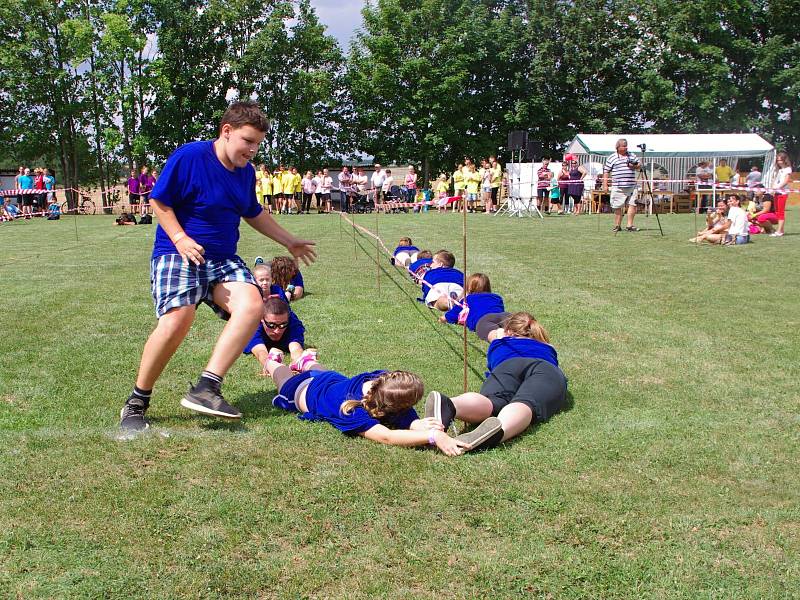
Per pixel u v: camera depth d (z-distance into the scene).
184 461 3.54
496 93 42.12
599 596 2.49
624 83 42.16
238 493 3.19
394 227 18.80
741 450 3.75
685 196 26.58
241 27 38.66
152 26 36.75
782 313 7.17
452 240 14.91
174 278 3.86
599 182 26.11
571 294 8.27
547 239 14.88
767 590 2.52
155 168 37.47
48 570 2.60
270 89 39.28
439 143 39.28
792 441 3.89
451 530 2.91
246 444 3.77
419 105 39.66
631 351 5.74
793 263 10.80
